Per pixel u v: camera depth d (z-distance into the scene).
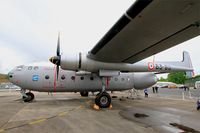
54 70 12.56
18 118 6.91
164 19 5.84
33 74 12.20
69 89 12.94
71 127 5.64
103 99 10.35
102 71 10.73
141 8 5.17
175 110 9.34
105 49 9.04
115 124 6.08
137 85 14.71
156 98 17.61
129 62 11.34
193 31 6.79
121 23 6.31
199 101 9.70
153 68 12.49
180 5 4.92
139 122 6.41
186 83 61.69
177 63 14.48
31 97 13.02
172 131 5.23
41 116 7.36
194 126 5.83
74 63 10.12
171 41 7.88
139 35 7.27
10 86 52.41
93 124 6.07
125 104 12.09
